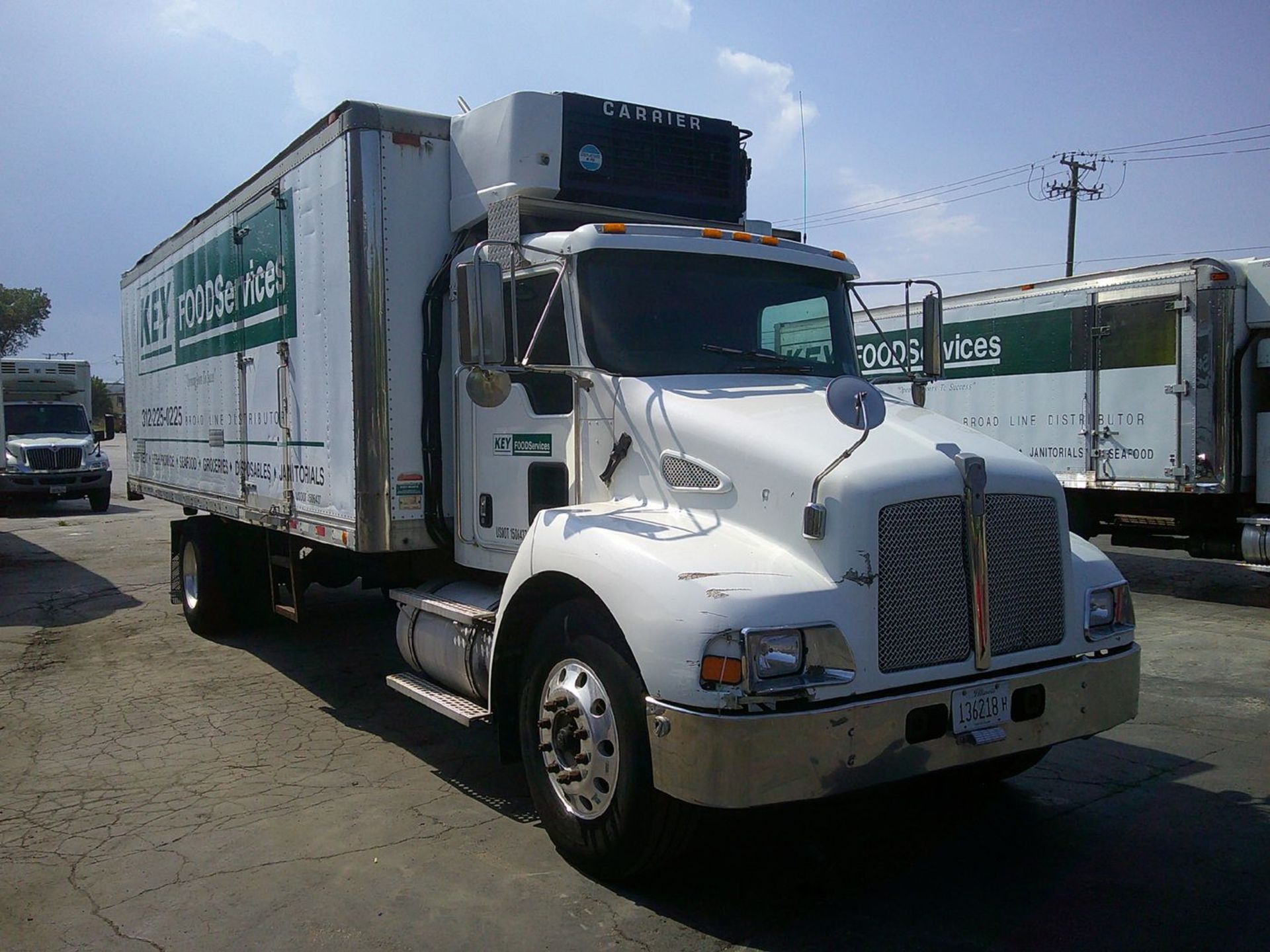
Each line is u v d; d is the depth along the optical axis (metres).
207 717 6.48
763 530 3.93
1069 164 33.12
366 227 5.62
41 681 7.39
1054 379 12.52
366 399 5.64
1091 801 4.98
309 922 3.74
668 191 5.98
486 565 5.46
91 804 4.95
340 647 8.49
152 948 3.56
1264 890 4.01
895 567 3.70
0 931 3.69
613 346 4.78
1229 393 10.79
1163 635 8.94
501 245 4.73
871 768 3.57
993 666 3.89
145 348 10.45
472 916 3.79
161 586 11.80
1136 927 3.72
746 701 3.41
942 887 4.06
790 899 3.95
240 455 7.63
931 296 5.58
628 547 3.90
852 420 3.66
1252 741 5.91
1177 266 11.12
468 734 6.13
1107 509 12.38
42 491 21.91
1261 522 10.70
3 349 78.31
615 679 3.86
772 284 5.31
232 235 7.64
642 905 3.89
